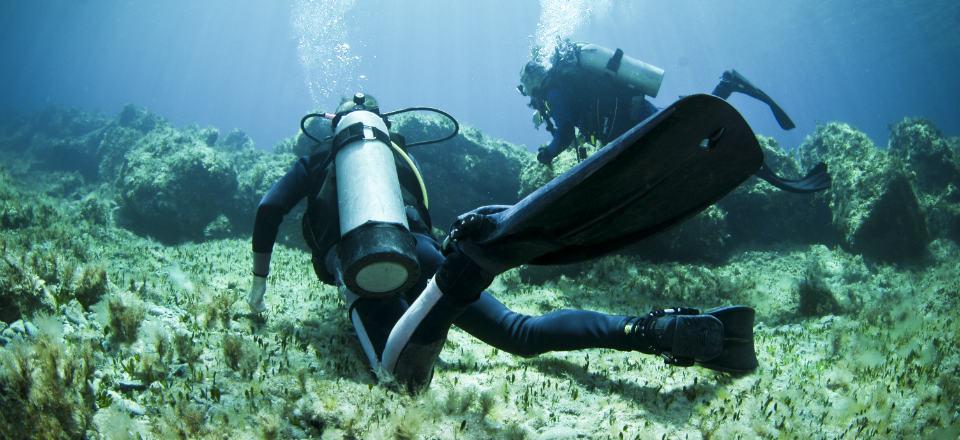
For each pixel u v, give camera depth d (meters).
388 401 2.59
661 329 2.96
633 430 2.65
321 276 3.51
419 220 3.26
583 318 3.20
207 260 6.20
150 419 2.19
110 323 2.81
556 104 5.32
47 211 7.05
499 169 10.00
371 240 2.58
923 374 3.31
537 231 1.90
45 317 2.67
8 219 6.31
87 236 6.58
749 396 3.10
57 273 3.37
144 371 2.49
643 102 5.33
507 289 6.12
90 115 25.81
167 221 8.48
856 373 3.46
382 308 3.05
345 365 3.08
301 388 2.62
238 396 2.49
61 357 2.36
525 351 3.29
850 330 4.40
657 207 1.80
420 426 2.36
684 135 1.52
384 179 2.89
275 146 13.58
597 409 2.89
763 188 8.16
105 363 2.57
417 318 2.55
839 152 8.68
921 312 4.77
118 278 4.16
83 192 14.09
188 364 2.67
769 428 2.74
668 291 6.01
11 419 2.01
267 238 3.46
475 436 2.43
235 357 2.77
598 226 1.84
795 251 7.63
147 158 9.38
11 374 2.14
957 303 4.86
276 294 4.67
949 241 7.81
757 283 6.40
